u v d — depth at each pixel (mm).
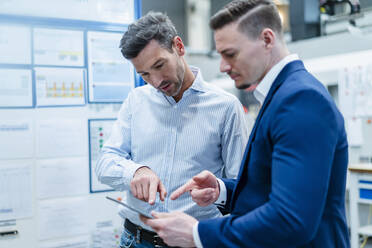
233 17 814
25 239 1405
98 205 1523
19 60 1395
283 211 690
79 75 1490
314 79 811
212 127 1291
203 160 1292
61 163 1458
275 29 839
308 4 3984
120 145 1392
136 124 1375
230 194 1102
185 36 6008
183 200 1279
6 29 1375
